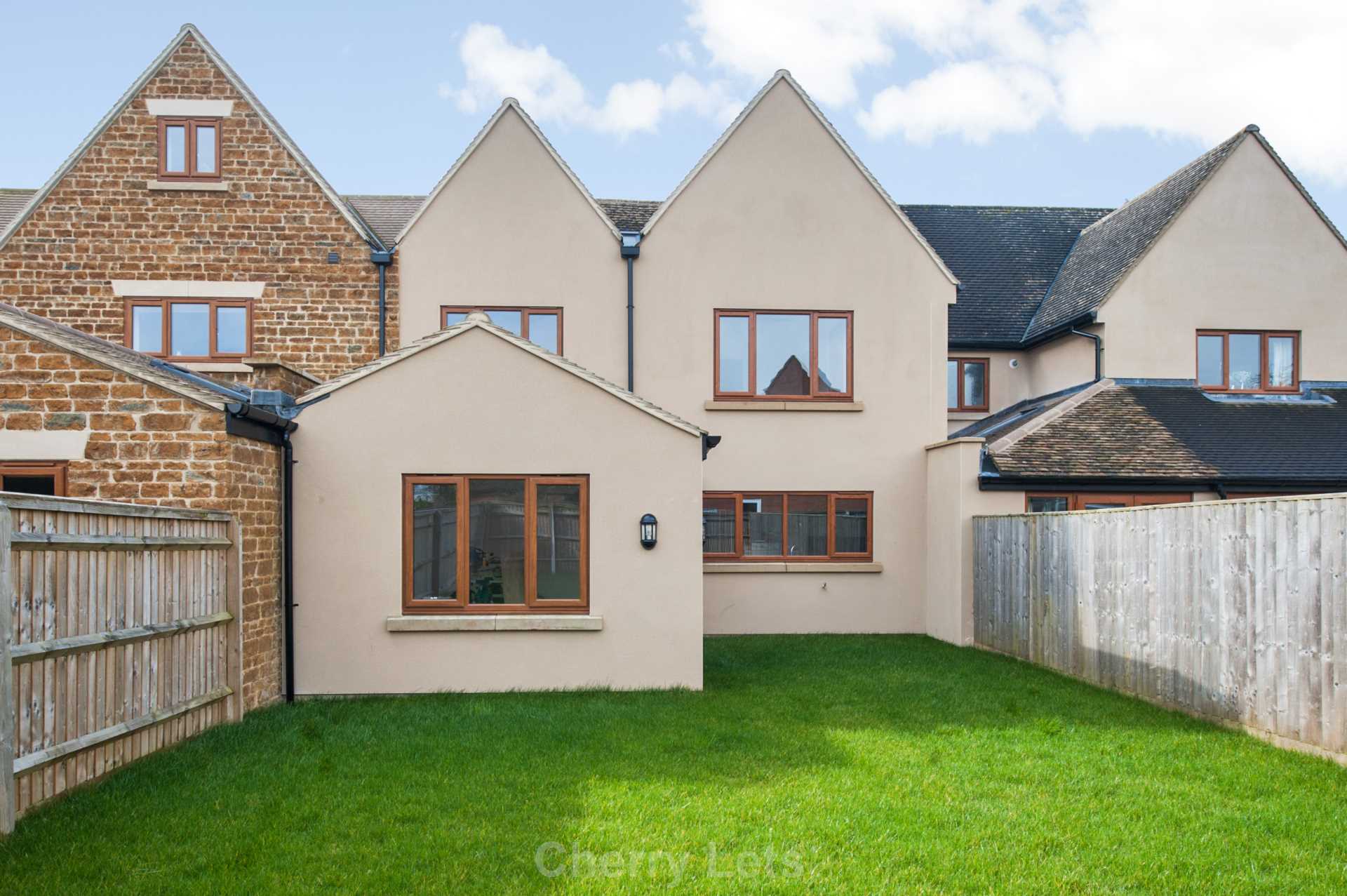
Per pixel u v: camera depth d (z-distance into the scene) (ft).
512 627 33.14
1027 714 29.40
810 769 22.49
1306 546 24.20
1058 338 59.52
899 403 52.95
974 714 29.35
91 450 27.96
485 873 16.02
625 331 51.60
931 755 23.89
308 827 18.21
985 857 16.90
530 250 51.11
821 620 52.06
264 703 30.60
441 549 33.47
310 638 32.81
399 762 22.94
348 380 33.22
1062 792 20.85
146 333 49.34
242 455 29.30
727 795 20.30
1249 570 26.50
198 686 25.91
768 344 52.65
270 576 31.42
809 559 52.44
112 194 49.34
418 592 33.42
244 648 28.96
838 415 52.70
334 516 33.04
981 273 68.13
